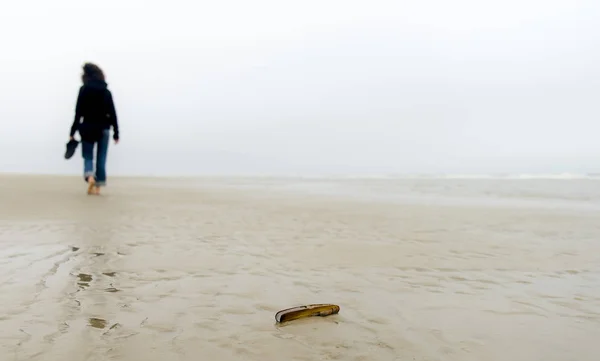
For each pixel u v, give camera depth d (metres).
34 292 2.04
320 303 2.03
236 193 8.17
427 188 10.45
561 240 3.69
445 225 4.46
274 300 2.05
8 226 3.76
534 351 1.57
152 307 1.90
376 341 1.62
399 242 3.53
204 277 2.39
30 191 6.74
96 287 2.15
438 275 2.55
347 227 4.24
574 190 9.60
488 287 2.34
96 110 6.44
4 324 1.67
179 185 10.22
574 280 2.49
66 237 3.33
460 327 1.77
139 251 2.95
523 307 2.03
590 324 1.83
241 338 1.61
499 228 4.30
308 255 2.99
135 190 8.05
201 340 1.58
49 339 1.55
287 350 1.52
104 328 1.66
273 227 4.14
